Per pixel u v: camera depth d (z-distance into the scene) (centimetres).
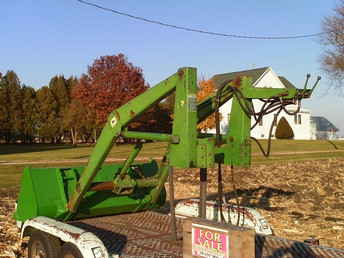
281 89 445
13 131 6450
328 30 3553
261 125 5550
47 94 6731
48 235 493
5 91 6378
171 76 448
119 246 519
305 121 6247
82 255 431
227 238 369
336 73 3578
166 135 446
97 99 4978
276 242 507
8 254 629
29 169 590
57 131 6725
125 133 494
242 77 471
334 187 1374
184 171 1811
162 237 560
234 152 462
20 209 604
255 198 1177
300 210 999
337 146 3988
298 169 1880
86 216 635
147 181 582
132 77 5000
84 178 544
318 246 466
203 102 499
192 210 658
